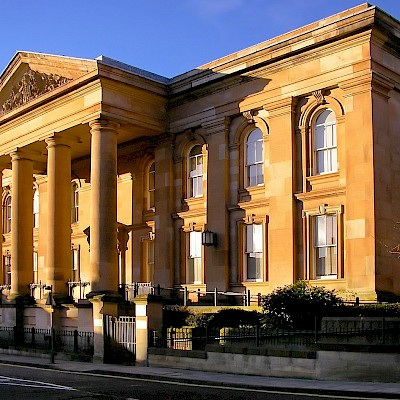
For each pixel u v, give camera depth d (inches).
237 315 1157.7
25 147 1615.4
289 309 1003.9
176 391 732.0
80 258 1804.9
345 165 1203.9
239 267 1364.4
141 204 1620.3
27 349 1284.4
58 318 1380.4
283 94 1295.5
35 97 1526.8
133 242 1635.1
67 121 1459.2
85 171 1807.3
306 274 1243.8
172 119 1507.1
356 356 774.5
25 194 1626.5
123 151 1664.6
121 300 1189.1
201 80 1427.2
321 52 1237.1
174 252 1499.8
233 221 1386.6
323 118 1266.0
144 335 1027.9
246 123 1375.5
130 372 921.5
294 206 1273.4
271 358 845.8
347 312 1017.5
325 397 661.9
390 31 1189.1
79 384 810.2
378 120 1178.0
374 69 1175.0
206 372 908.6
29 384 804.6
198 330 1027.3
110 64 1398.9
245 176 1385.3
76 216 1849.2
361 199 1161.4
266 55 1306.6
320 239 1248.2
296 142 1288.1
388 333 820.6
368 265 1139.9
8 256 2075.5
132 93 1433.3
